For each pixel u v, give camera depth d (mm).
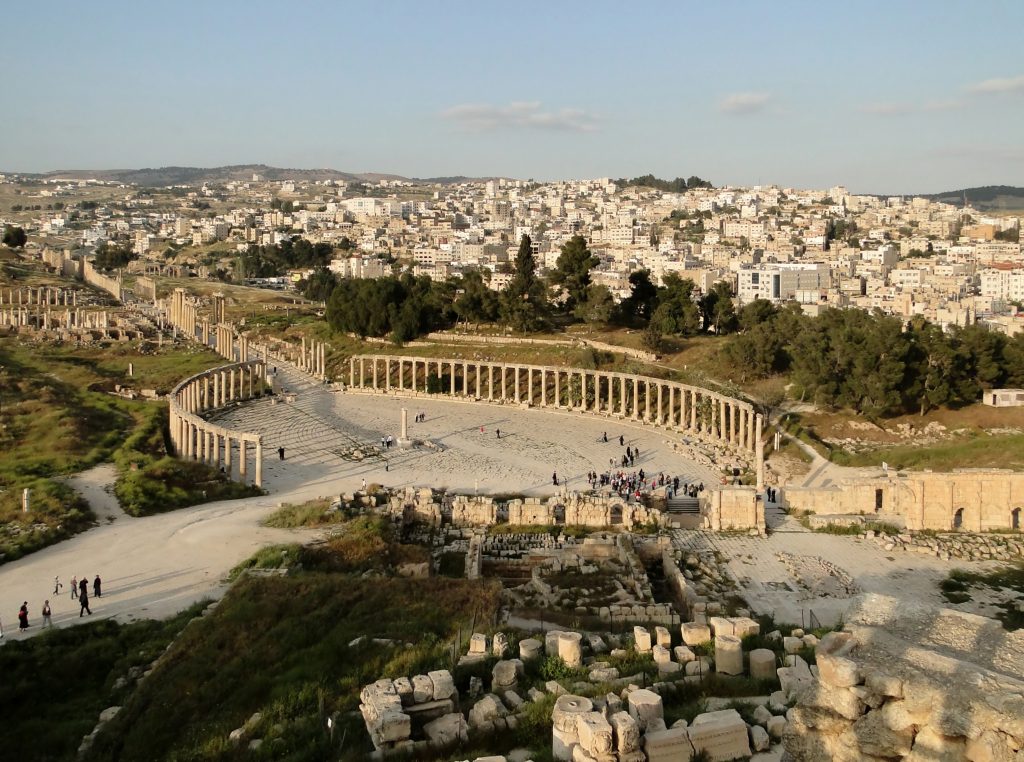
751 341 147250
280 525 83312
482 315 198750
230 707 41906
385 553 75000
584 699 32625
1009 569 77938
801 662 39906
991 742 21781
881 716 23875
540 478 112188
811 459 116000
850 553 82875
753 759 30562
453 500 93812
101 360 189500
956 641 26031
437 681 36281
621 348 173875
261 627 51438
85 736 42812
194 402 143000
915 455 110562
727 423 137875
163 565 71000
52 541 77125
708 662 41312
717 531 90000
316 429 142125
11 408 129875
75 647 54156
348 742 35344
